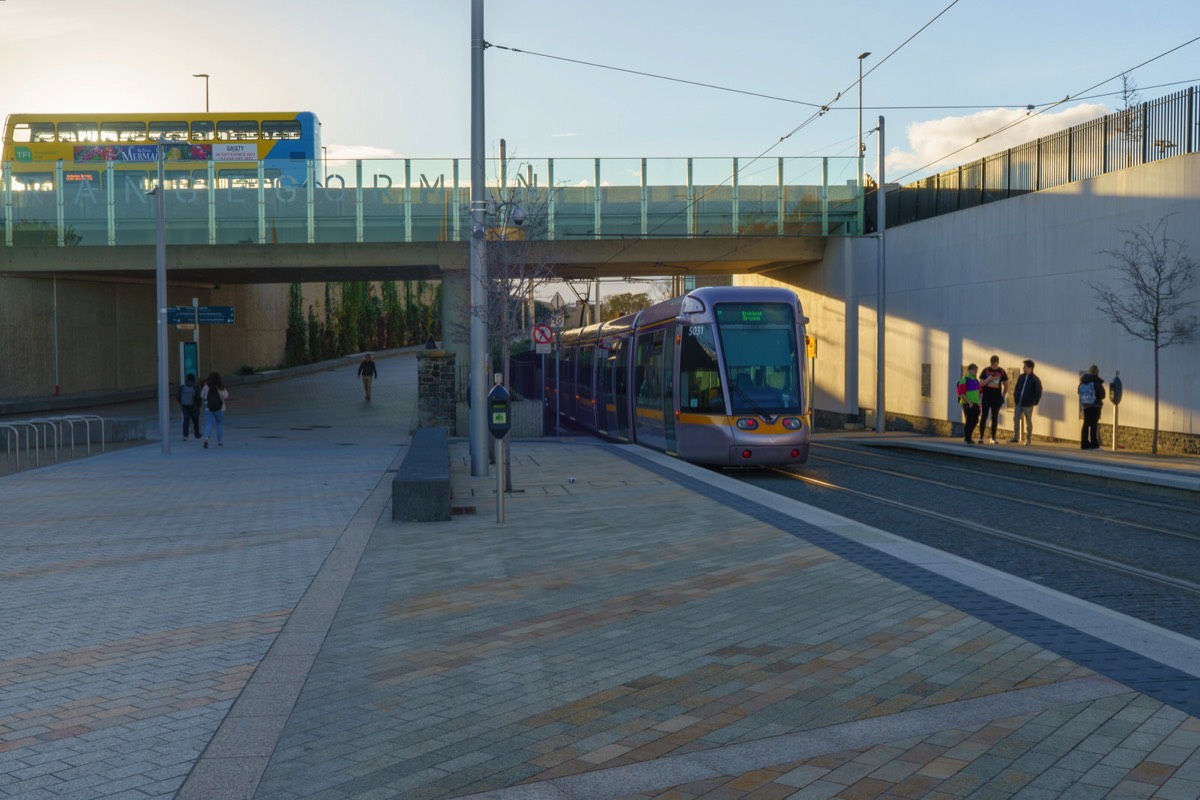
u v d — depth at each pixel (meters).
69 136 32.91
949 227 29.81
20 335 36.81
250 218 31.91
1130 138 22.39
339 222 31.77
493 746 5.14
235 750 5.11
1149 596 8.98
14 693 6.04
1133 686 5.84
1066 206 24.41
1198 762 4.77
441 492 12.53
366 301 72.12
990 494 16.36
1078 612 7.61
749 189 32.59
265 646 7.02
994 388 25.22
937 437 29.50
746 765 4.84
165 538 11.59
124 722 5.53
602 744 5.14
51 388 38.59
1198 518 13.74
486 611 7.93
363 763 4.95
